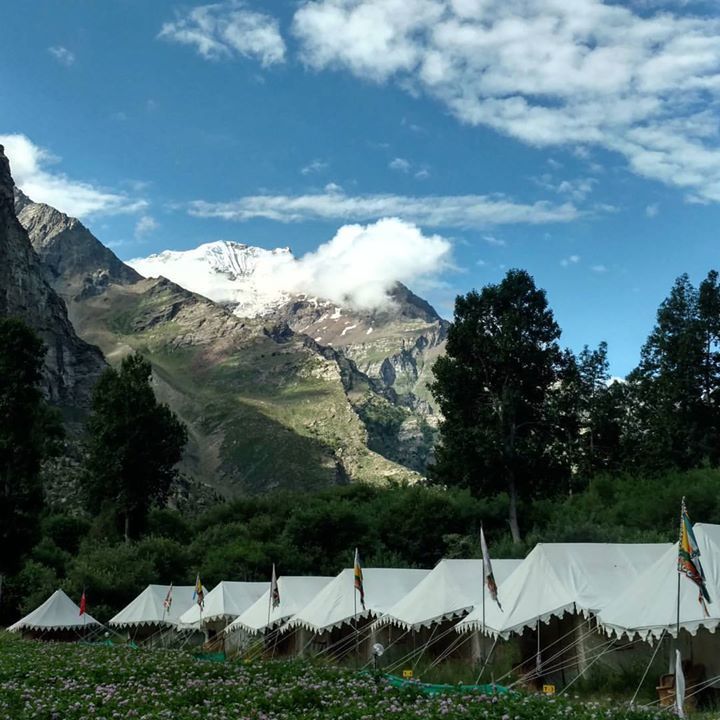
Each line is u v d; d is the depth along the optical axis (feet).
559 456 256.52
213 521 417.08
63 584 252.21
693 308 287.48
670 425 276.21
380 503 360.28
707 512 224.94
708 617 85.76
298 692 82.74
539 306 268.41
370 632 143.23
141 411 360.07
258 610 171.42
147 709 76.69
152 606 214.48
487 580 101.09
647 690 97.60
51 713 75.00
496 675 111.24
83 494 383.65
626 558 121.29
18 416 255.50
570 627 113.70
